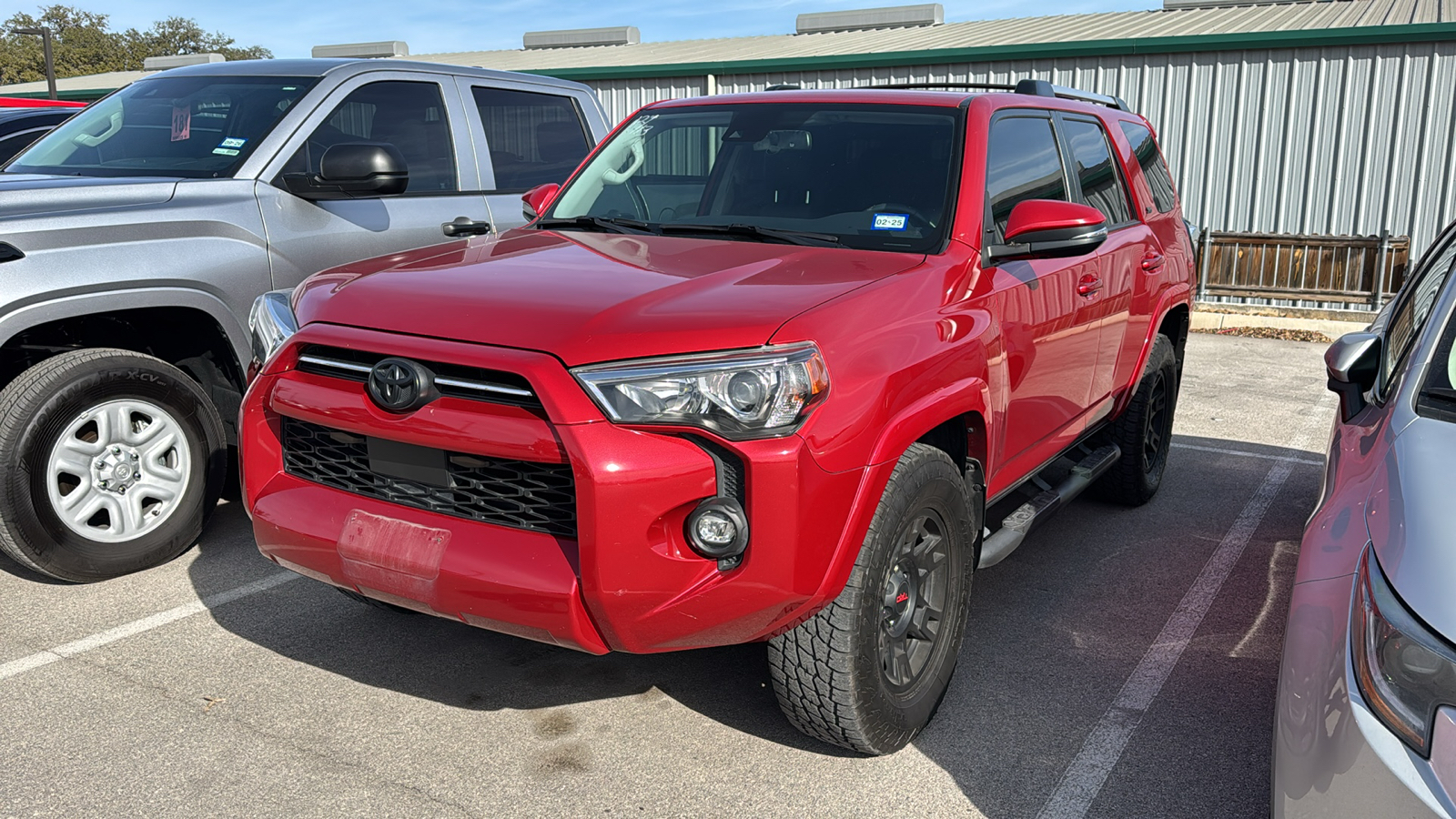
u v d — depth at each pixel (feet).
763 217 11.55
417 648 11.62
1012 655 11.67
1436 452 7.35
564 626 8.00
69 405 12.25
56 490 12.31
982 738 9.97
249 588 13.05
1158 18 54.03
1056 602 13.10
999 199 11.48
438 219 16.49
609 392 7.75
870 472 8.34
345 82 15.89
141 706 10.23
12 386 12.03
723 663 11.40
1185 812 8.88
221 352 14.11
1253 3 56.90
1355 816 5.86
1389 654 6.10
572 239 11.22
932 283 9.80
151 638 11.67
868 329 8.70
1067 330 12.27
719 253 10.28
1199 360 30.27
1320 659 6.61
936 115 11.90
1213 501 17.17
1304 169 39.22
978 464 10.43
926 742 9.89
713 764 9.45
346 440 9.14
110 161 15.23
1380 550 6.75
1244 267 37.68
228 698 10.43
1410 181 37.65
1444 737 5.71
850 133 12.03
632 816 8.67
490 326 8.32
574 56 69.36
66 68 224.74
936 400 9.11
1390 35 36.70
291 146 14.97
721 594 7.97
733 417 7.75
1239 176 40.32
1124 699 10.73
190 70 16.90
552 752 9.62
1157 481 17.06
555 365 7.82
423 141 16.84
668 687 10.85
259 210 14.17
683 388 7.77
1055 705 10.60
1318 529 7.80
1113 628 12.40
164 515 13.38
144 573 13.44
